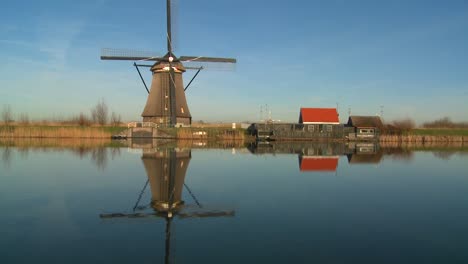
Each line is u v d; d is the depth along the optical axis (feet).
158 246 23.65
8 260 21.25
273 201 36.68
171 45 150.51
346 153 101.24
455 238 25.85
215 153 92.53
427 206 35.50
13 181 46.75
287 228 27.58
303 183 47.98
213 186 44.65
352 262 21.40
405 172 60.90
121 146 112.47
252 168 62.54
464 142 183.21
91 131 161.89
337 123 185.16
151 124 163.94
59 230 26.73
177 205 34.40
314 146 137.28
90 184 44.80
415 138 183.62
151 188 42.57
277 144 148.77
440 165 72.13
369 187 45.83
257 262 21.21
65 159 71.92
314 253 22.68
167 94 161.68
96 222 28.78
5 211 31.78
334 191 42.65
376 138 184.44
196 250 22.98
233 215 31.09
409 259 21.95
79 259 21.50
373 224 29.01
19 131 159.53
